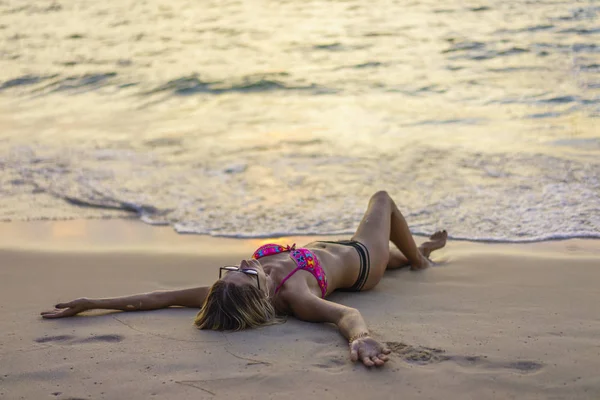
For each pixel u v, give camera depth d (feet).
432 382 10.28
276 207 23.06
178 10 68.74
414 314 13.53
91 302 13.65
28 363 11.23
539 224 20.44
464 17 58.49
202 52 52.80
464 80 41.50
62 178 26.58
